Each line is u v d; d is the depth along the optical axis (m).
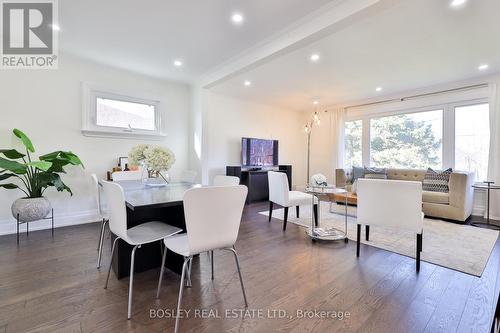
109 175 3.64
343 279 1.97
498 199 3.97
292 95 5.39
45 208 2.90
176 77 4.21
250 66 3.29
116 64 3.64
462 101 4.42
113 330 1.37
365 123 5.78
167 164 2.33
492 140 4.00
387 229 3.31
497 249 2.62
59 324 1.41
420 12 2.30
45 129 3.25
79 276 1.99
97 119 3.67
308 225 3.51
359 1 2.04
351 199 3.52
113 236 2.02
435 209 3.90
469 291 1.80
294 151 7.02
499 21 2.45
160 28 2.63
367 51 3.14
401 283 1.91
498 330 1.15
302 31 2.52
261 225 3.52
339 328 1.40
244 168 5.69
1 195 2.99
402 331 1.37
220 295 1.73
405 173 4.81
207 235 1.40
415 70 3.82
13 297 1.68
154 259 2.17
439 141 4.73
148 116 4.21
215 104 5.34
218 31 2.67
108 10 2.31
